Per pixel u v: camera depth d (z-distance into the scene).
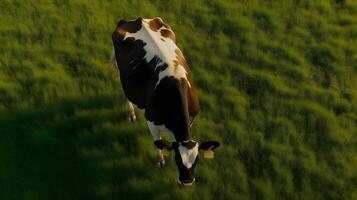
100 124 17.92
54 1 23.67
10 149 16.94
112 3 23.91
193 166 13.95
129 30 17.06
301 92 19.52
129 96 16.50
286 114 18.61
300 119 18.36
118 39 17.09
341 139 17.67
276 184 16.25
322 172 16.66
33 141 17.23
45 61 20.36
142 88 15.67
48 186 15.92
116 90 19.31
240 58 21.22
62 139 17.44
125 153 17.03
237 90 19.61
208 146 14.06
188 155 13.81
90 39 21.77
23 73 19.72
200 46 21.70
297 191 16.14
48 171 16.38
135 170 16.47
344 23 23.47
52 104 18.53
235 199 15.82
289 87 19.86
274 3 24.47
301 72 20.41
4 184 15.87
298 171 16.73
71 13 22.97
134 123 18.05
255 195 16.00
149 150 17.06
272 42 22.00
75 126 17.84
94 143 17.27
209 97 19.16
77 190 15.84
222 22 23.19
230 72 20.47
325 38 22.39
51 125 17.73
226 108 18.75
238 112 18.55
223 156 17.05
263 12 23.81
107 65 20.45
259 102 19.16
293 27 23.05
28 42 21.27
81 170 16.44
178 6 24.03
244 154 17.22
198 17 23.50
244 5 24.31
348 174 16.64
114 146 17.11
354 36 22.62
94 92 19.19
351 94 19.53
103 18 22.86
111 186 15.97
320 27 23.00
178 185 16.09
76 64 20.52
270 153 17.22
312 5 24.41
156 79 15.09
